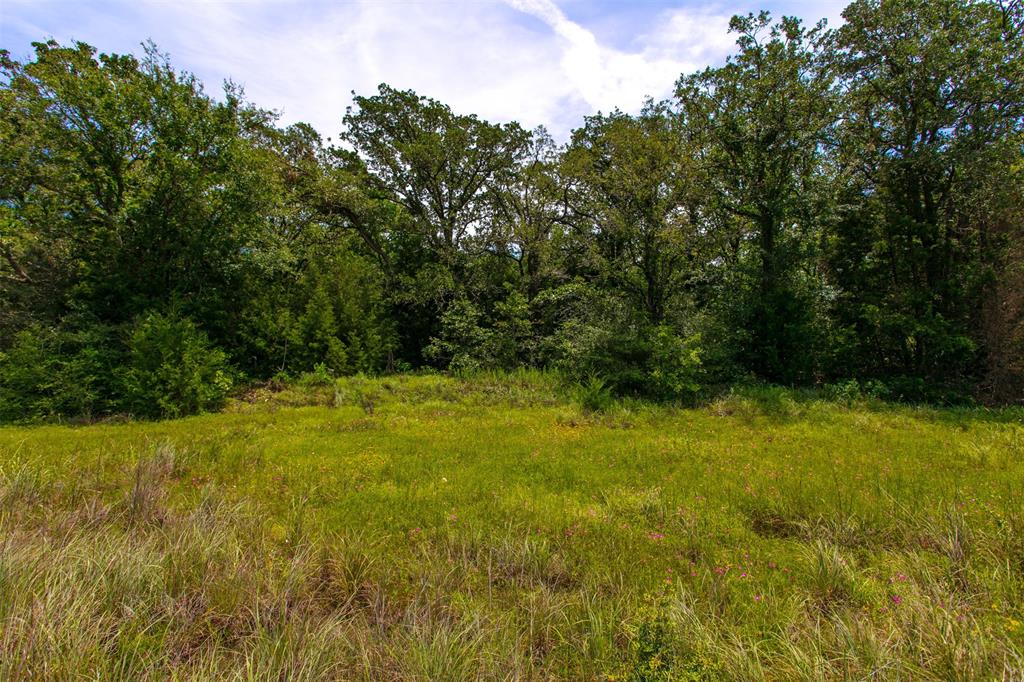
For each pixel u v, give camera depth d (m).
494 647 2.90
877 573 3.82
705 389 12.45
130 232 13.38
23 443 7.78
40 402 10.47
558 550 4.34
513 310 17.23
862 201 14.08
